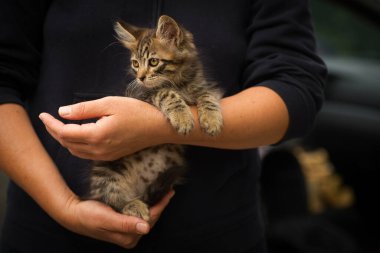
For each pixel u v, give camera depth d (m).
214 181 0.66
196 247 0.65
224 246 0.67
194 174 0.66
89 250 0.64
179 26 0.65
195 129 0.59
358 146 1.44
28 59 0.66
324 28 1.50
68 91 0.65
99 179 0.67
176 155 0.66
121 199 0.65
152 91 0.67
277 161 1.19
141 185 0.68
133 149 0.58
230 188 0.67
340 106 1.49
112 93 0.65
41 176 0.60
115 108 0.55
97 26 0.65
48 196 0.60
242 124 0.60
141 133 0.56
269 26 0.67
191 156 0.66
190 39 0.66
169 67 0.68
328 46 1.60
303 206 1.16
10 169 0.61
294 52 0.67
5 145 0.60
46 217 0.65
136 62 0.67
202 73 0.67
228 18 0.67
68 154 0.65
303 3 0.69
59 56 0.65
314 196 1.25
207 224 0.65
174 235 0.65
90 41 0.65
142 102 0.58
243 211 0.69
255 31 0.68
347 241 1.10
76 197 0.61
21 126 0.62
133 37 0.65
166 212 0.65
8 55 0.64
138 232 0.56
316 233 1.08
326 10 1.41
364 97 1.47
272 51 0.67
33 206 0.65
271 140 0.63
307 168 1.30
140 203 0.63
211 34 0.66
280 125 0.61
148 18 0.67
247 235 0.69
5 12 0.64
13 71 0.64
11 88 0.64
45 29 0.66
